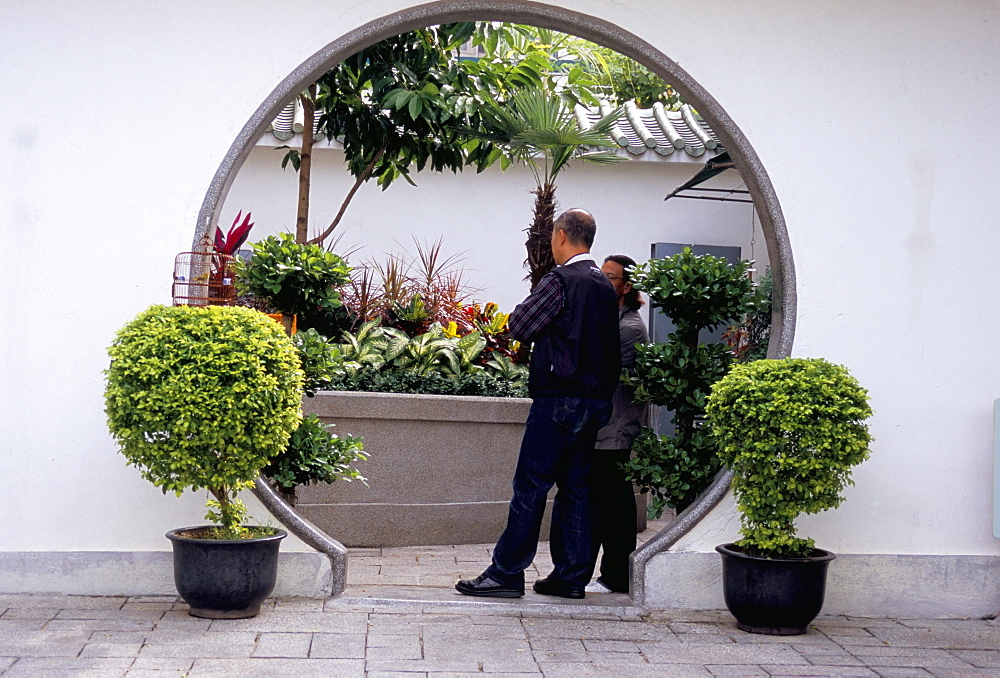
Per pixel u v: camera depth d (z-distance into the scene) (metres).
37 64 4.57
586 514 4.89
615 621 4.50
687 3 4.84
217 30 4.64
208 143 4.64
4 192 4.56
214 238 5.05
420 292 8.31
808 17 4.88
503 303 9.71
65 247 4.58
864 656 4.05
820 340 4.85
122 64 4.61
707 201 9.81
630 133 9.62
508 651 3.95
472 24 6.89
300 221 7.09
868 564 4.82
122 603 4.44
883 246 4.89
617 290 5.41
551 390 4.74
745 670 3.79
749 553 4.45
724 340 8.32
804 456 4.18
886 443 4.86
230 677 3.50
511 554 4.79
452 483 6.62
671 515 8.48
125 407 3.93
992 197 4.93
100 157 4.59
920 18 4.91
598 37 4.87
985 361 4.90
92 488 4.59
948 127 4.91
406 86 6.66
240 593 4.15
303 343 4.79
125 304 4.59
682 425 5.18
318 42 4.68
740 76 4.86
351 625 4.23
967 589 4.85
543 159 9.67
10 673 3.46
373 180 9.63
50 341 4.57
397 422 6.49
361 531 6.43
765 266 9.05
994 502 4.82
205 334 3.98
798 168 4.87
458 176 9.69
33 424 4.56
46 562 4.55
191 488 4.57
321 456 4.73
